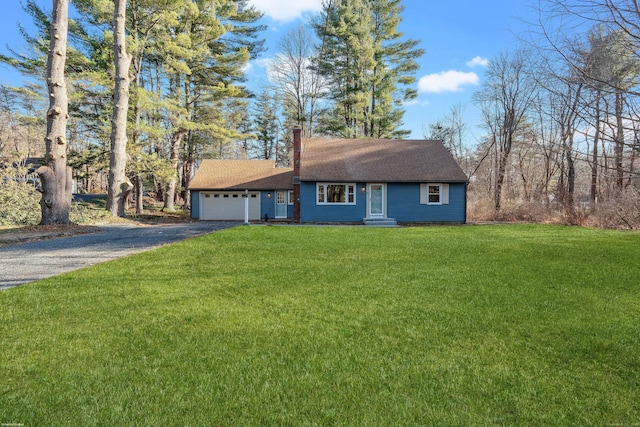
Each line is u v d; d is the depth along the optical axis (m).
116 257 7.02
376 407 2.24
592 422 2.10
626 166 8.17
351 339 3.26
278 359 2.86
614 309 4.09
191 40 20.70
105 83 18.05
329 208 17.80
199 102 25.67
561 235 11.14
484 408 2.23
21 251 7.64
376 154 19.78
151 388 2.42
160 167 21.47
